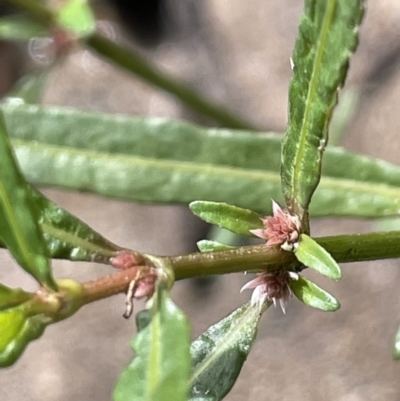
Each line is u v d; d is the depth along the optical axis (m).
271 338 0.38
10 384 0.41
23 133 0.21
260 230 0.16
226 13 0.47
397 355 0.17
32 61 0.49
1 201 0.14
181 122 0.21
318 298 0.16
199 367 0.16
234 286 0.41
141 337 0.13
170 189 0.21
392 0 0.40
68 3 0.26
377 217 0.20
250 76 0.45
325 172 0.20
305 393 0.36
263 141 0.21
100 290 0.14
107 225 0.45
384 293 0.37
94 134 0.21
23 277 0.44
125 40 0.50
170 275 0.14
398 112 0.38
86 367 0.41
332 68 0.15
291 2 0.44
